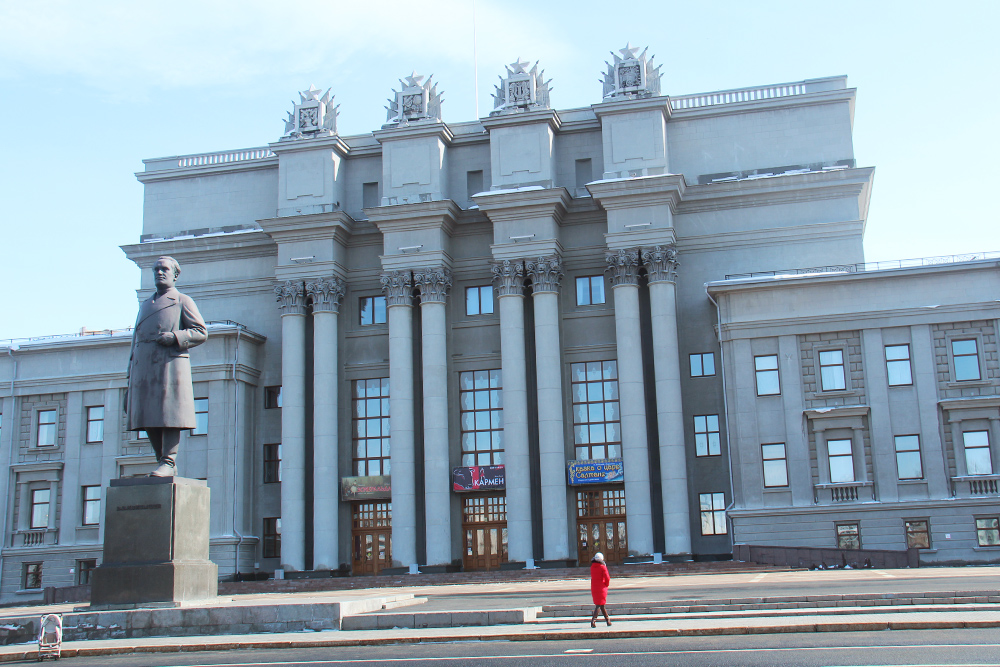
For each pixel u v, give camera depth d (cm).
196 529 2506
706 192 5894
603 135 5866
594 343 5900
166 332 2508
